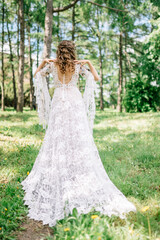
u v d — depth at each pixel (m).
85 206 2.44
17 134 6.26
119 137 6.52
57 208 2.39
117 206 2.50
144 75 13.79
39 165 2.83
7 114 11.21
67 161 2.62
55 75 2.88
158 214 2.44
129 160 4.32
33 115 11.02
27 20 14.70
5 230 2.19
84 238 1.81
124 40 18.53
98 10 13.38
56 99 2.86
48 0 8.89
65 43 2.82
